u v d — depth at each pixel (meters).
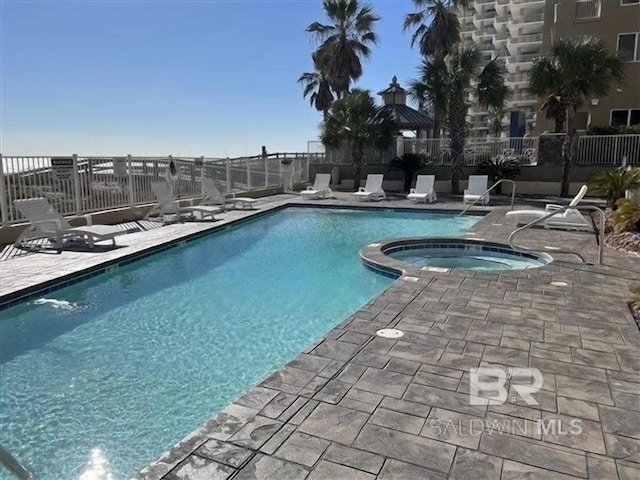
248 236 11.09
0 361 4.40
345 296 6.47
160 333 5.13
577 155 17.81
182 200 13.41
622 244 8.16
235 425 2.70
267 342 4.88
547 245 8.52
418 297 5.28
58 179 9.67
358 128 19.27
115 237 9.28
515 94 48.31
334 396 3.04
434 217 13.80
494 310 4.83
